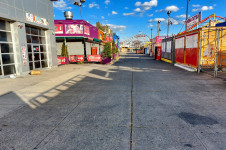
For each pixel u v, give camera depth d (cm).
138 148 256
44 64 1356
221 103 461
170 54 1998
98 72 1154
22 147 264
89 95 571
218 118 361
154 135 294
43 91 634
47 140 284
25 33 1047
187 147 257
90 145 266
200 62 1071
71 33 1914
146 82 781
